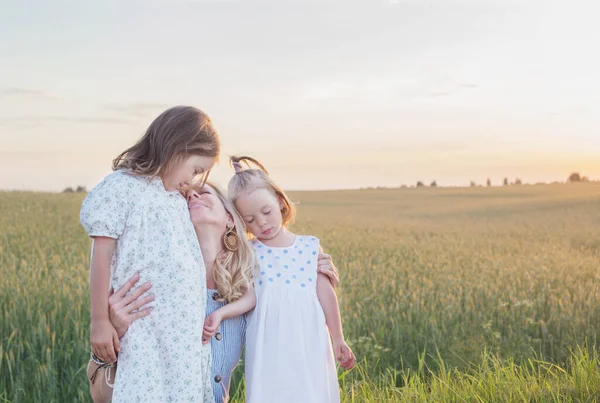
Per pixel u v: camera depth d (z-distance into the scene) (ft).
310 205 153.28
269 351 12.38
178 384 11.54
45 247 48.70
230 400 20.59
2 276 34.78
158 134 11.81
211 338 12.72
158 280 11.59
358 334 27.61
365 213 126.41
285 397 12.18
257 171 13.35
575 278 39.99
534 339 26.63
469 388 17.81
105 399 12.44
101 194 11.44
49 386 22.02
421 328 27.78
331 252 53.26
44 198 93.86
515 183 193.06
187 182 12.26
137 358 11.35
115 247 11.61
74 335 25.66
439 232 82.12
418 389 18.86
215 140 12.19
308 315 12.62
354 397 18.40
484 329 28.22
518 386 17.08
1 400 21.50
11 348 24.04
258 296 12.76
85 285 32.19
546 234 78.02
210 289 12.81
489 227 89.81
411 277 38.78
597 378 16.83
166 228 11.71
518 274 40.45
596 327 28.30
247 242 12.98
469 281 38.45
